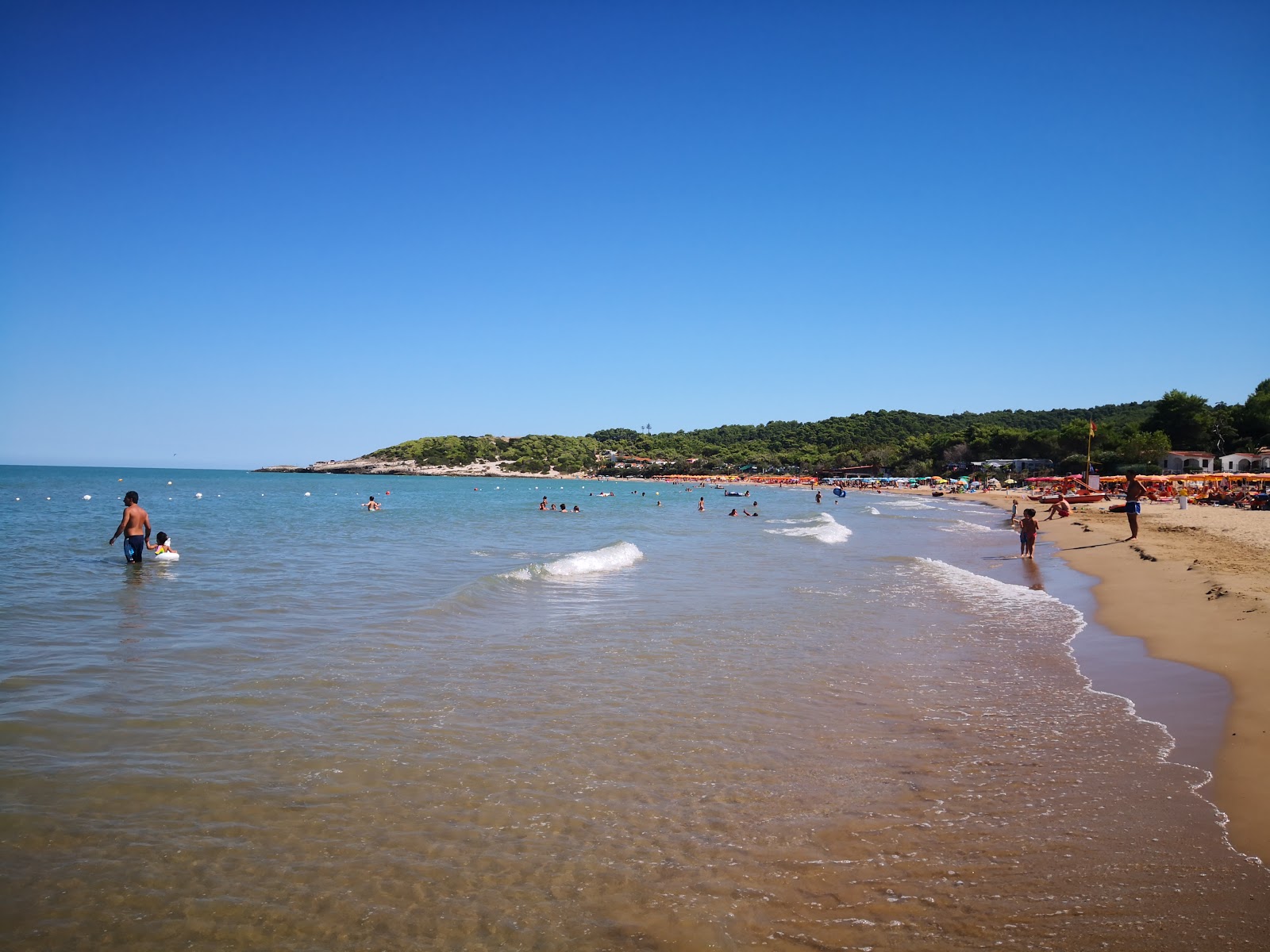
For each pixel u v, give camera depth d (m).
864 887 4.71
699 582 17.70
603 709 8.01
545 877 4.79
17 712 7.43
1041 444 115.12
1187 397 99.81
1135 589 16.23
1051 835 5.36
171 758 6.44
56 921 4.21
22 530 29.45
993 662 10.30
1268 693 8.59
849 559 23.17
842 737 7.32
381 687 8.59
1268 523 35.53
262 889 4.59
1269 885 4.70
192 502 60.22
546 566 18.45
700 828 5.44
